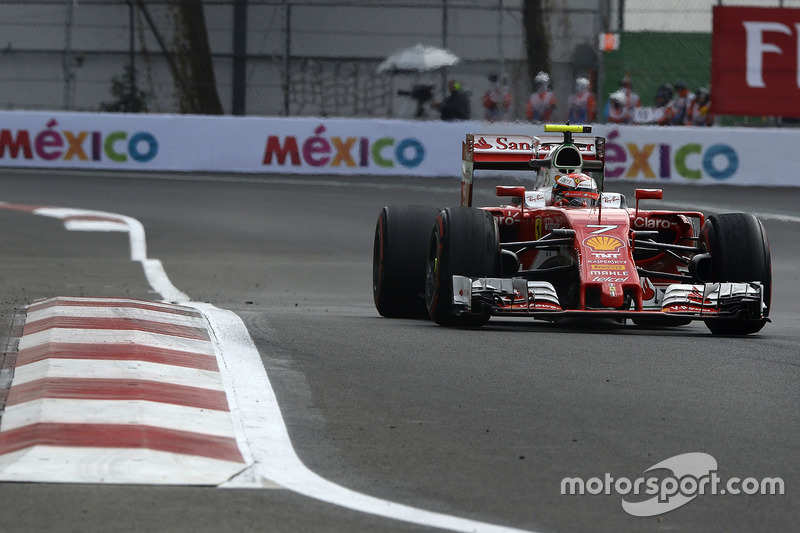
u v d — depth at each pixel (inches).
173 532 494.6
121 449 603.5
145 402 690.2
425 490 569.3
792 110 3024.1
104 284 1641.2
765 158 2871.6
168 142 2992.1
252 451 623.8
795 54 3024.1
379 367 853.8
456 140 2938.0
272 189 2714.1
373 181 2851.9
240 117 2984.7
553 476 598.9
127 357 805.9
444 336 1005.8
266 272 1825.8
